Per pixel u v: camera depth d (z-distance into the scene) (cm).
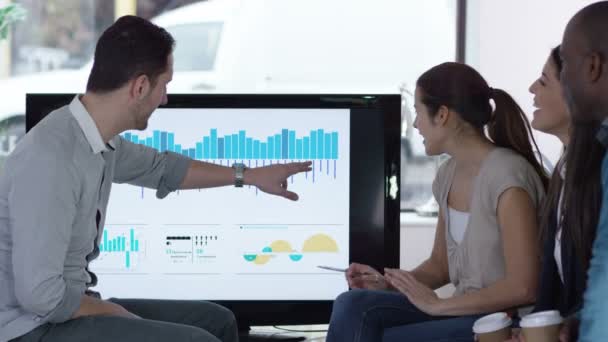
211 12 468
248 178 271
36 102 303
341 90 464
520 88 452
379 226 313
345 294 264
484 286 245
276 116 310
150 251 312
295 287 315
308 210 313
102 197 234
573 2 446
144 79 222
